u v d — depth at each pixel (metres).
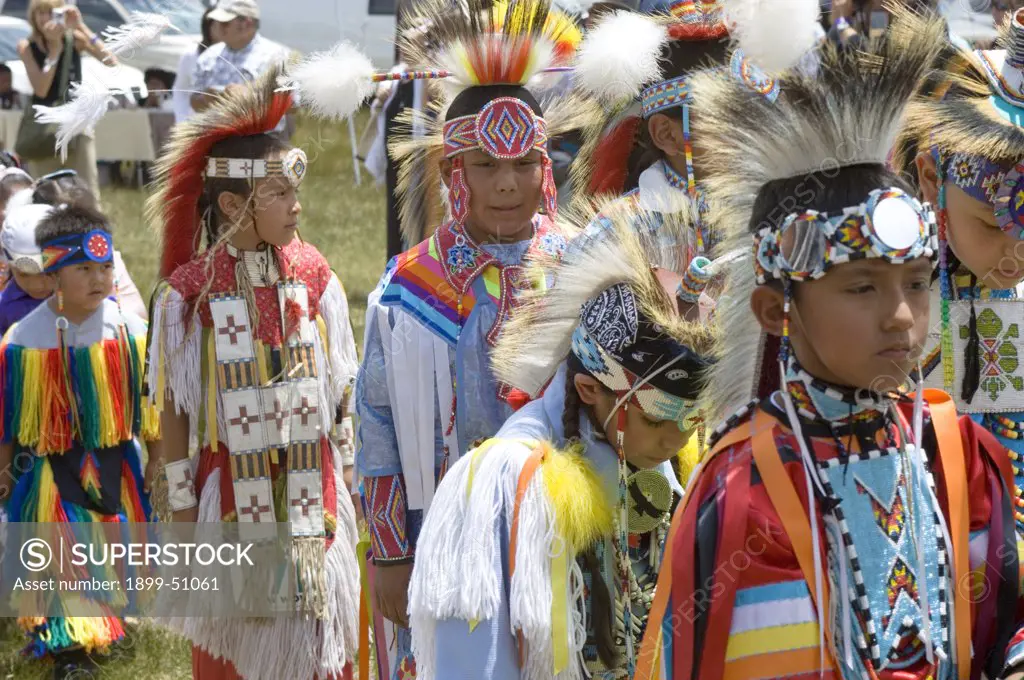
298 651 5.30
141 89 5.32
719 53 4.56
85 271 6.52
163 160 5.40
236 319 5.31
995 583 2.82
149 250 14.36
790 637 2.62
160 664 6.73
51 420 6.60
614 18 4.41
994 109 3.82
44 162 12.48
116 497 6.79
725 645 2.65
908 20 2.92
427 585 3.11
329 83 4.45
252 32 10.43
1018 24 3.77
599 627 3.26
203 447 5.38
